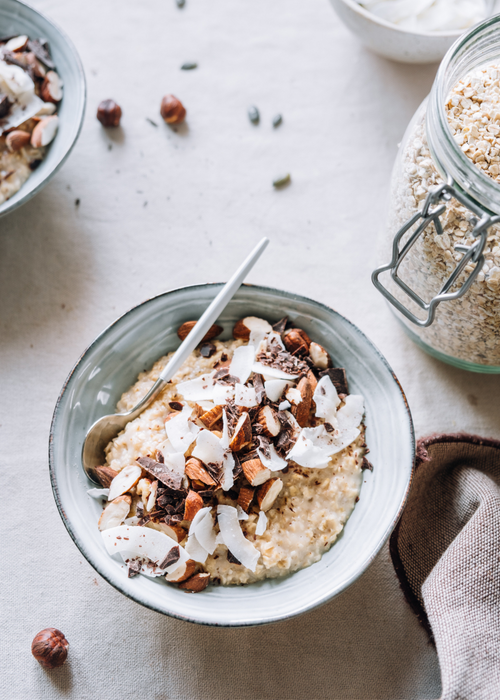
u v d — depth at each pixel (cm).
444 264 50
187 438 51
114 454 52
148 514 50
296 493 51
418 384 58
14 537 55
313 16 64
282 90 63
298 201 61
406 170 50
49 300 59
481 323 51
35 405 57
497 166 49
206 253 60
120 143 61
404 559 54
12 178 57
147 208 60
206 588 50
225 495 51
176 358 52
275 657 54
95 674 54
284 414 52
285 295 53
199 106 62
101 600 54
